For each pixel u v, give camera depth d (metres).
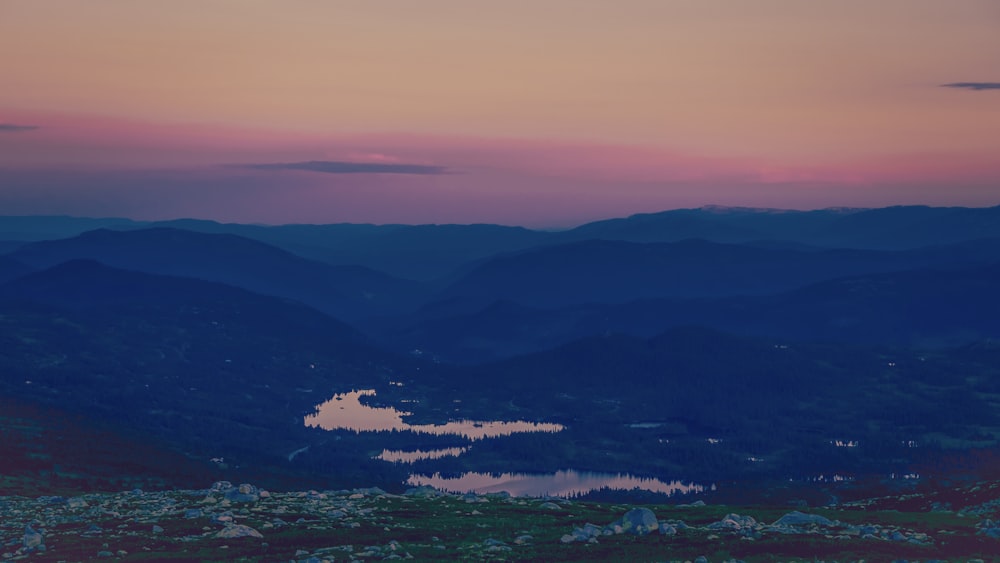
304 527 155.12
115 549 139.00
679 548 137.25
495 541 144.38
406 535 151.00
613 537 147.25
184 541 143.62
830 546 133.50
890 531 144.75
